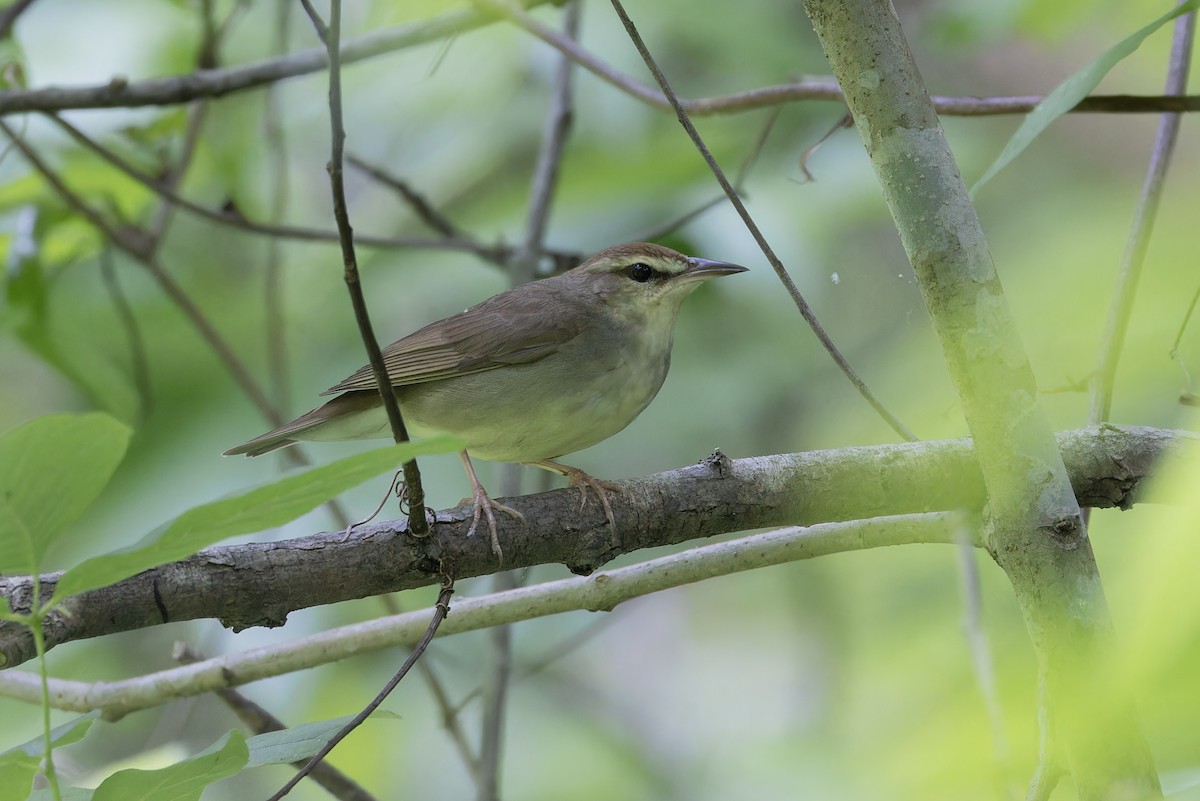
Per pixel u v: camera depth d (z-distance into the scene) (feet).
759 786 42.70
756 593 53.78
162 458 40.06
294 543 22.11
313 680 41.75
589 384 32.81
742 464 24.99
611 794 48.85
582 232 43.78
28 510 12.87
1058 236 29.09
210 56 38.32
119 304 37.52
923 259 18.38
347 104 48.52
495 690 34.37
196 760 15.06
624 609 52.70
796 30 44.86
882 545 24.20
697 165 42.96
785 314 41.37
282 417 37.96
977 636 17.37
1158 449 23.67
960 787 11.23
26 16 43.73
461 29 34.09
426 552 22.77
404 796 45.70
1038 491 17.90
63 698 26.30
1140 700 8.04
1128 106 25.09
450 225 41.04
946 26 41.88
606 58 44.70
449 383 32.65
